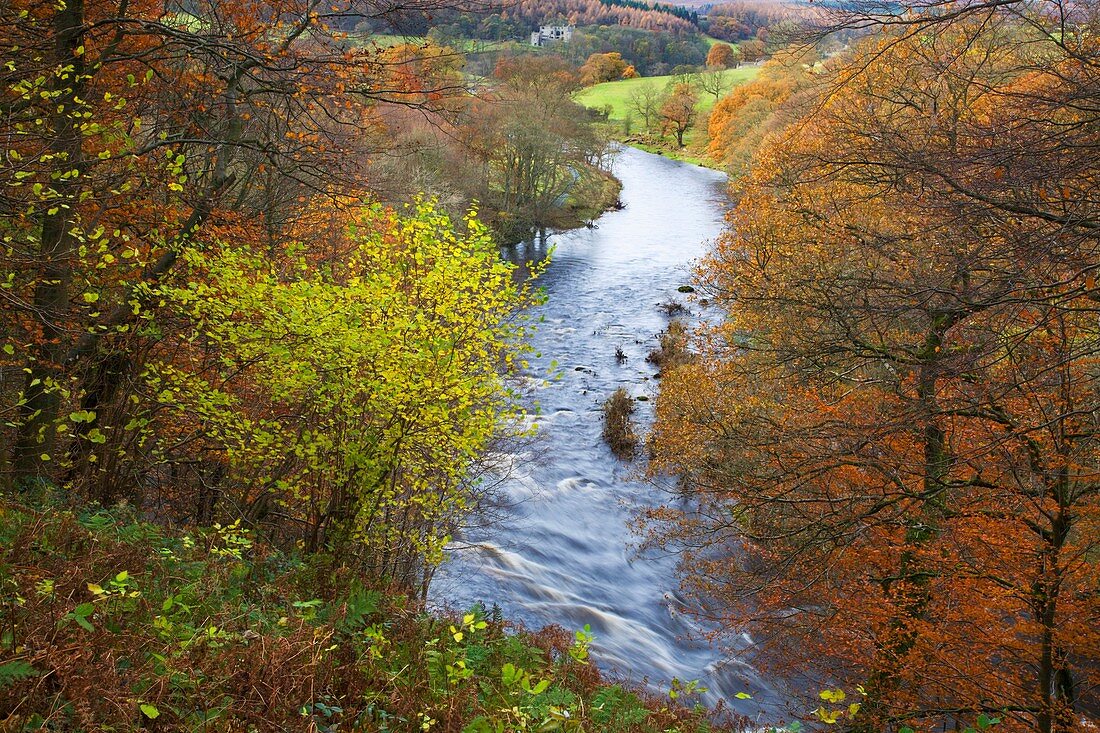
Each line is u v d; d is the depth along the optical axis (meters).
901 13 6.55
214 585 5.76
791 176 15.48
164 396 8.01
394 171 22.56
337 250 12.79
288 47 10.40
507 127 47.88
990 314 7.31
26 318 8.27
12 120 7.54
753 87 70.69
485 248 8.68
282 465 8.91
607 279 41.69
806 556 10.77
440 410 8.15
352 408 7.99
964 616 10.06
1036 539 9.67
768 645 13.12
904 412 9.21
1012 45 8.53
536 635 10.20
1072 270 6.55
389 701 4.83
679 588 17.50
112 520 6.99
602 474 22.03
